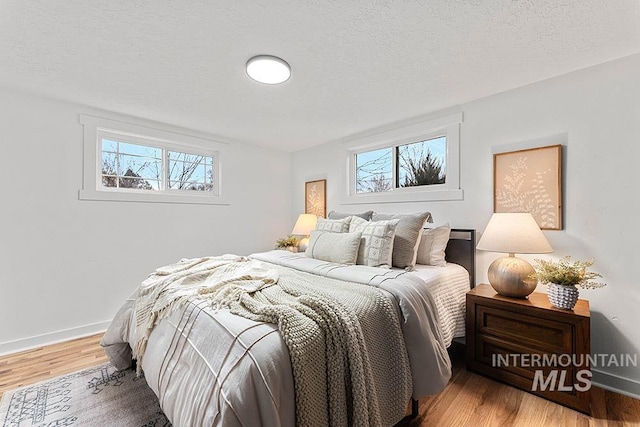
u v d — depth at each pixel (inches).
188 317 51.8
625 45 65.3
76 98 95.0
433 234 92.6
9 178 88.8
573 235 76.8
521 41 64.2
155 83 84.6
